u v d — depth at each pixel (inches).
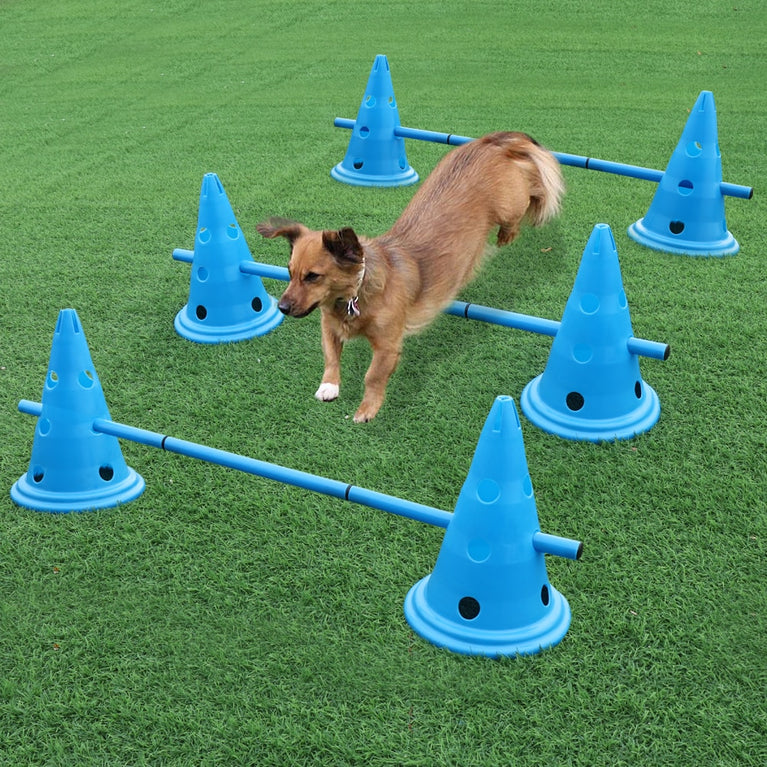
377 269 99.7
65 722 80.4
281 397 104.2
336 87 175.6
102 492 94.0
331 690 81.6
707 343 108.6
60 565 89.5
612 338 98.2
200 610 86.3
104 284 120.3
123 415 102.3
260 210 133.8
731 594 86.0
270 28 216.8
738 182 137.6
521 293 117.3
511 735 79.1
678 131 153.1
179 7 235.5
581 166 126.1
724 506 92.2
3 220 133.6
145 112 167.2
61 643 84.5
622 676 81.7
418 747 78.8
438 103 165.2
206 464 97.4
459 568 83.3
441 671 82.4
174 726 80.1
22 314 115.3
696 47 192.7
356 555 89.6
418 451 98.0
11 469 97.3
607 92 168.6
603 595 86.4
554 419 99.4
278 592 87.2
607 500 93.0
